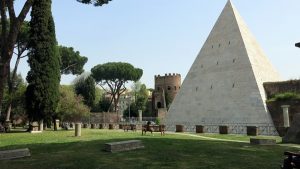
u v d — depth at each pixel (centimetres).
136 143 1430
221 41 4650
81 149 1423
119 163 1074
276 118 3894
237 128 3966
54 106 3625
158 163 1074
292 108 3756
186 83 4903
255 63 4350
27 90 3588
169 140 1869
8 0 1401
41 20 3603
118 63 8694
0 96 1364
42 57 3575
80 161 1113
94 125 5094
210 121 4481
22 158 1195
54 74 3647
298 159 784
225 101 4384
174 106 4938
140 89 10600
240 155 1272
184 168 992
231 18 4628
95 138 2058
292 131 1922
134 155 1238
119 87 8800
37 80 3538
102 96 9369
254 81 4144
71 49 6191
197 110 4662
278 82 4091
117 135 2425
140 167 1006
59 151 1380
